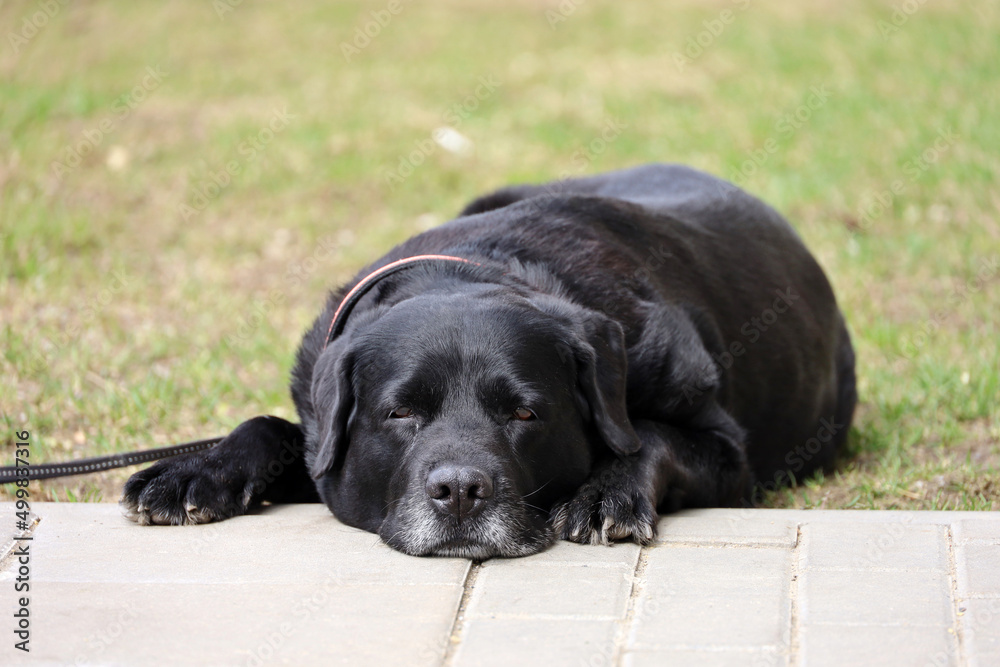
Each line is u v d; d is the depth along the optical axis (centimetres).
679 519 463
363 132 1348
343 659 338
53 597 384
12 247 957
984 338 798
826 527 439
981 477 571
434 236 550
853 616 360
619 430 447
